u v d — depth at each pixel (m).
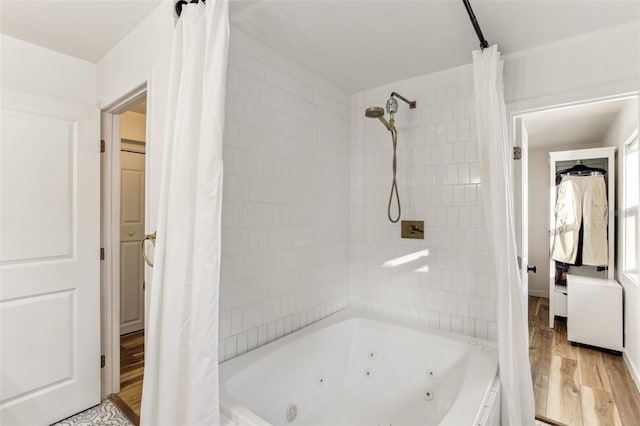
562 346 3.37
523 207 2.08
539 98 1.89
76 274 2.05
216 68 1.21
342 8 1.58
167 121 1.32
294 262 2.16
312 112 2.29
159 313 1.28
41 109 1.92
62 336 1.98
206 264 1.19
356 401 2.12
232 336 1.78
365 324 2.35
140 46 1.73
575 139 4.19
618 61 1.69
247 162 1.85
